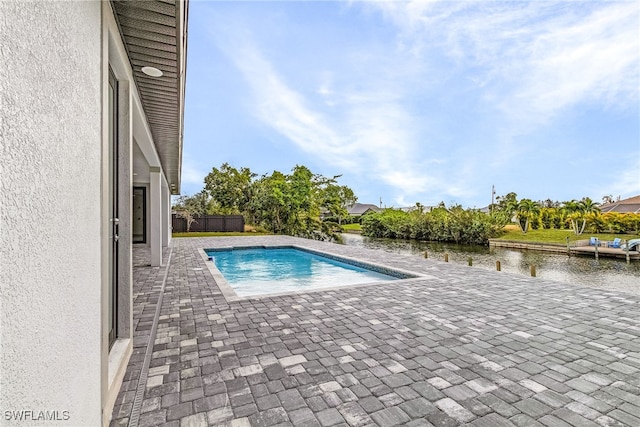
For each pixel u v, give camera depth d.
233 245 14.91
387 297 5.40
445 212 31.14
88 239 1.63
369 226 37.44
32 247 1.03
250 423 2.16
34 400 1.01
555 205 47.97
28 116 1.02
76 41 1.47
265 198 27.92
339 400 2.42
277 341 3.51
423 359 3.10
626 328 3.95
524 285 6.35
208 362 3.02
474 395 2.50
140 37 2.79
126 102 3.10
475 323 4.11
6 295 0.88
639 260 17.48
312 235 30.48
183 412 2.26
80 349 1.48
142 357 3.03
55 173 1.22
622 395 2.51
